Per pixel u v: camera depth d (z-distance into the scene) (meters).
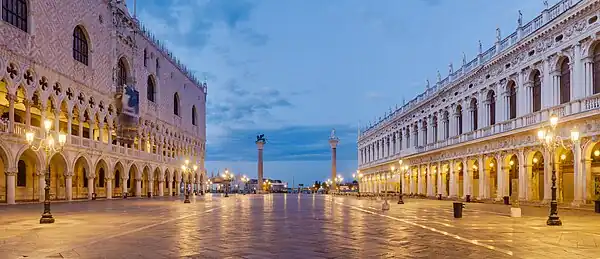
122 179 69.88
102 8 63.59
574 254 14.34
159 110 84.81
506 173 48.69
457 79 60.59
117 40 67.88
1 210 35.91
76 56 57.78
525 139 44.41
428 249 15.31
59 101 52.62
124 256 13.98
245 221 26.05
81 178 66.56
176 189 97.00
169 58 90.81
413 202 54.25
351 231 20.69
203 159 116.88
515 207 29.09
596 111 33.88
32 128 47.44
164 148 88.25
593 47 36.41
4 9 44.03
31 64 47.28
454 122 63.38
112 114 66.62
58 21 52.53
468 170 57.56
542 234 19.39
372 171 111.31
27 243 16.67
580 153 36.44
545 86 41.94
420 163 76.62
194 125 109.88
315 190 148.88
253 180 179.38
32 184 56.62
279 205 47.28
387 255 14.14
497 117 50.72
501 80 50.06
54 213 32.62
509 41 48.78
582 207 35.50
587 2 35.59
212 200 63.72
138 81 74.75
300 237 18.45
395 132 93.44
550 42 41.22
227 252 14.72
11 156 44.62
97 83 61.94
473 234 19.44
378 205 47.31
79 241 17.22
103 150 63.00
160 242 16.97
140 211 35.34
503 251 14.88
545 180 40.81
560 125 38.59
